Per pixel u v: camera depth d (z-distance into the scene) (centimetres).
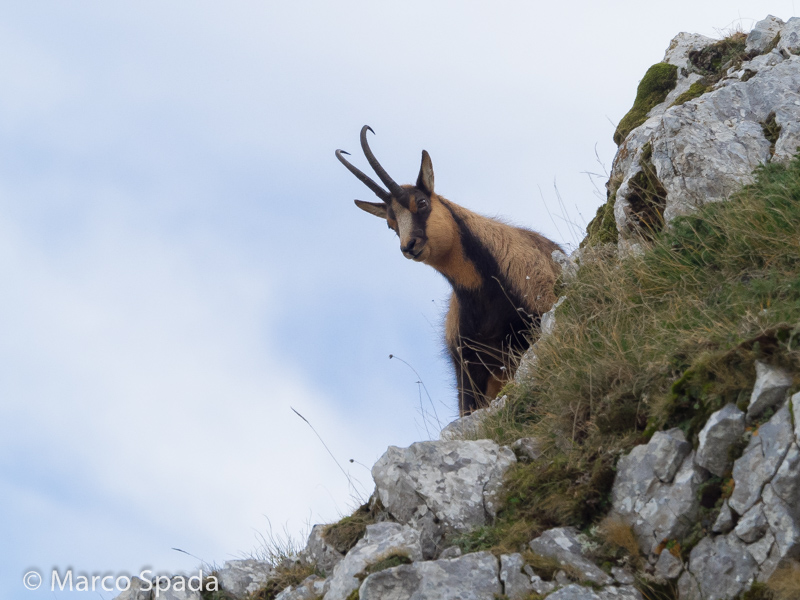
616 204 2569
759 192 2053
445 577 1368
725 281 1862
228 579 1853
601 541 1422
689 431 1423
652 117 2991
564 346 2000
